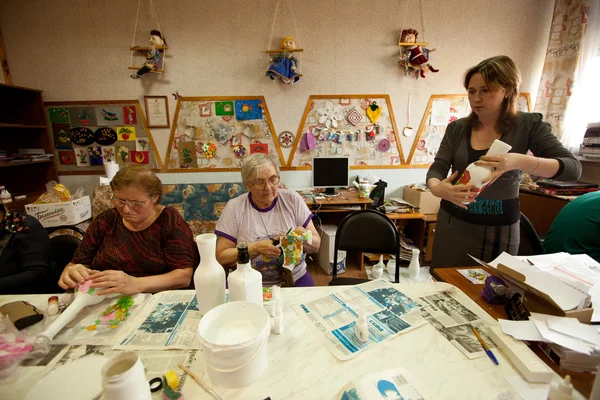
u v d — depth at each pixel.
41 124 2.76
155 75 2.78
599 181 2.52
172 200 2.93
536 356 0.65
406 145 3.03
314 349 0.72
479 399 0.58
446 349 0.71
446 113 2.97
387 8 2.74
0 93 2.68
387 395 0.54
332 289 1.00
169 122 2.87
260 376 0.64
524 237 1.49
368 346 0.73
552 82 2.69
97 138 2.88
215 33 2.73
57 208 2.42
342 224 1.58
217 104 2.85
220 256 1.33
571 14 2.53
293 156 2.98
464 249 1.41
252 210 1.43
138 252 1.20
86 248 1.24
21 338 0.72
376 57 2.83
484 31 2.82
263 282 1.32
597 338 0.67
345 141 2.98
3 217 1.27
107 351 0.72
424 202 2.74
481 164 1.01
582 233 1.24
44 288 1.31
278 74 2.67
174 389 0.61
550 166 1.07
